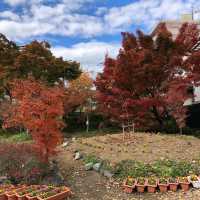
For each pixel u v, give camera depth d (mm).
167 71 20422
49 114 12461
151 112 21234
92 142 16922
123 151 14773
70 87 28391
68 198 10961
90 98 28578
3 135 24938
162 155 14078
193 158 13773
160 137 17062
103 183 12281
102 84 20969
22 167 12125
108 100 20656
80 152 15500
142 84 20297
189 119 25234
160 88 20484
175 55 20547
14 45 30562
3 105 22094
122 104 20344
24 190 10875
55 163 14242
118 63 20125
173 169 12398
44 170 12344
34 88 12758
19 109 12680
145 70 19953
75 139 19594
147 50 20156
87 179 12734
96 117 30219
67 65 29594
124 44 21109
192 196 10703
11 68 27969
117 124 25312
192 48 21250
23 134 22281
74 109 29078
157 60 20062
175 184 11242
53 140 12555
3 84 27094
